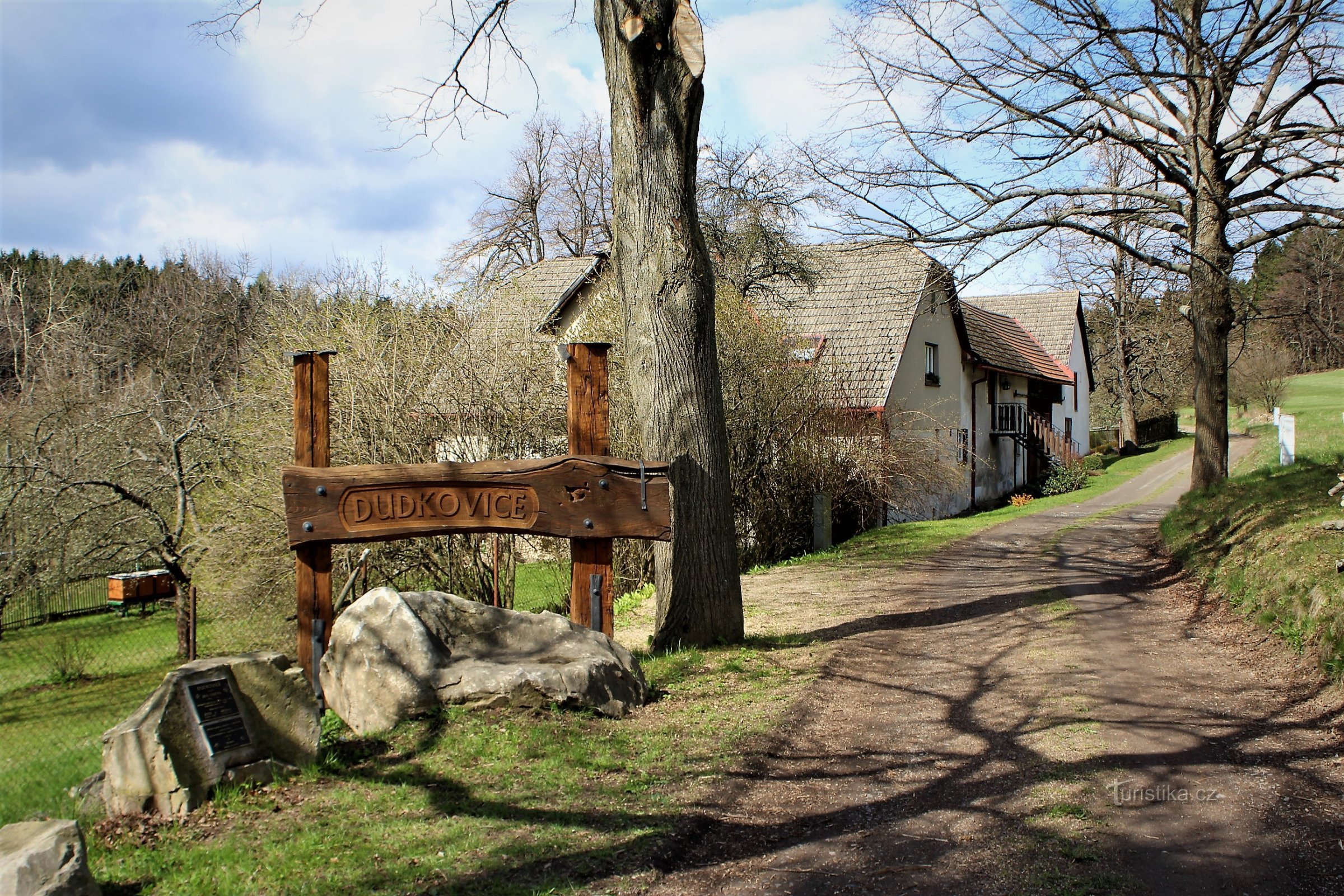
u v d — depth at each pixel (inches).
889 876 150.3
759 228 844.0
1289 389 1975.9
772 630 355.9
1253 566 356.8
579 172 1754.4
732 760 206.2
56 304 1272.1
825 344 738.8
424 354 446.3
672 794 185.9
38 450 538.3
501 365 452.1
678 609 312.5
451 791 183.0
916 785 193.2
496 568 370.9
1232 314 597.6
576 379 260.7
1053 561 545.6
